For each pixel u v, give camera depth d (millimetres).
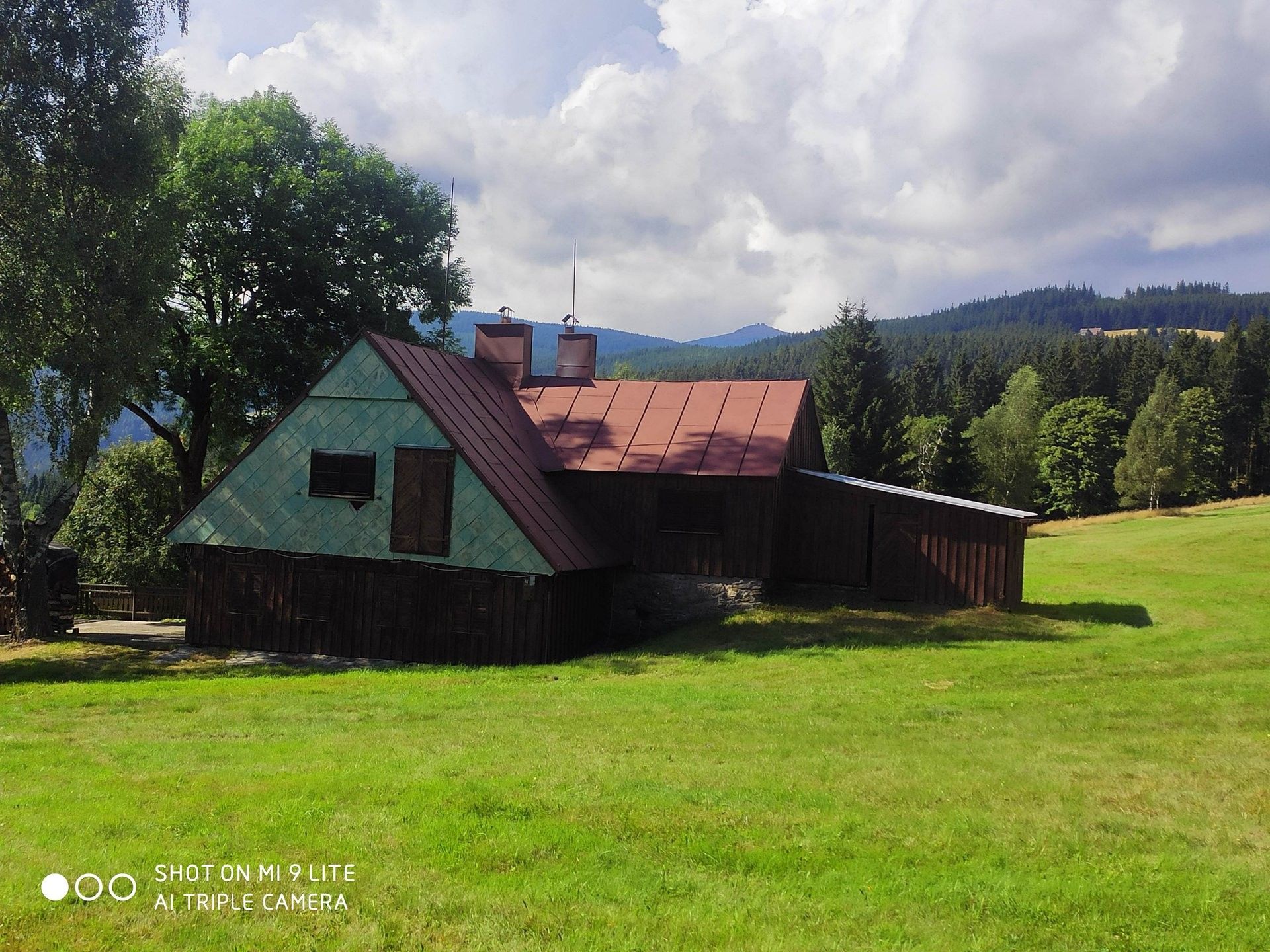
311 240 35781
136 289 26688
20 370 25875
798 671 18969
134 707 16812
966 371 125375
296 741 13477
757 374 191500
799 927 7195
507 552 22859
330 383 24609
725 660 20547
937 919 7324
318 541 24656
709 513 25516
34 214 24953
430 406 23781
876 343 65125
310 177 36781
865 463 63438
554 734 13648
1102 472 90000
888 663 19391
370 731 14180
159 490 43219
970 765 11648
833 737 13281
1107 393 107312
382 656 24109
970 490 70625
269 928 7242
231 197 33406
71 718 15867
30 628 26969
